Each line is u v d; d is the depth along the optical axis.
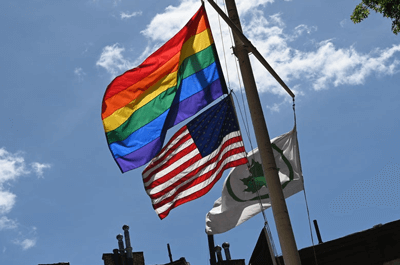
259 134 10.12
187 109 13.23
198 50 13.54
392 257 17.92
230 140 13.48
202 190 13.54
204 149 13.69
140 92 13.44
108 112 13.35
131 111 13.38
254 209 15.50
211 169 13.53
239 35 10.47
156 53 13.60
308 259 18.97
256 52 10.67
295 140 15.25
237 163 13.28
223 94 13.32
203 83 13.35
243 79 10.62
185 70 13.45
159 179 13.79
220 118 13.68
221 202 15.78
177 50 13.62
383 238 18.16
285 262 9.29
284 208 9.59
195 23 13.66
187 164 13.76
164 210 13.66
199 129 13.80
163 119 13.28
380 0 17.73
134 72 13.47
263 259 18.16
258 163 15.66
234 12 11.27
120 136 13.29
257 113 10.27
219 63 13.34
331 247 18.67
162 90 13.44
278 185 9.75
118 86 13.41
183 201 13.55
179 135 13.92
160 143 13.20
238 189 15.54
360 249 18.41
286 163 15.08
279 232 9.46
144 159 13.23
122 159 13.21
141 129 13.30
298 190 14.94
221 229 15.41
